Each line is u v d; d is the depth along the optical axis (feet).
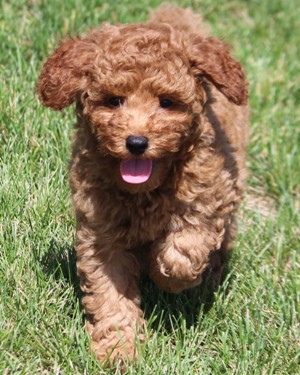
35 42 27.63
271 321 19.93
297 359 18.83
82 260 18.76
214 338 19.27
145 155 17.01
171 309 20.04
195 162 18.06
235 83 18.57
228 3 35.29
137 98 17.26
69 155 21.91
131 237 18.56
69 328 18.38
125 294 18.97
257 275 21.49
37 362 17.52
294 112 29.27
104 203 18.21
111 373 17.72
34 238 20.47
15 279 19.20
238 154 21.17
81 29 28.94
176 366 17.83
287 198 25.38
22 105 24.31
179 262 18.51
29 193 21.72
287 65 32.12
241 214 24.26
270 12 35.65
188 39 18.43
